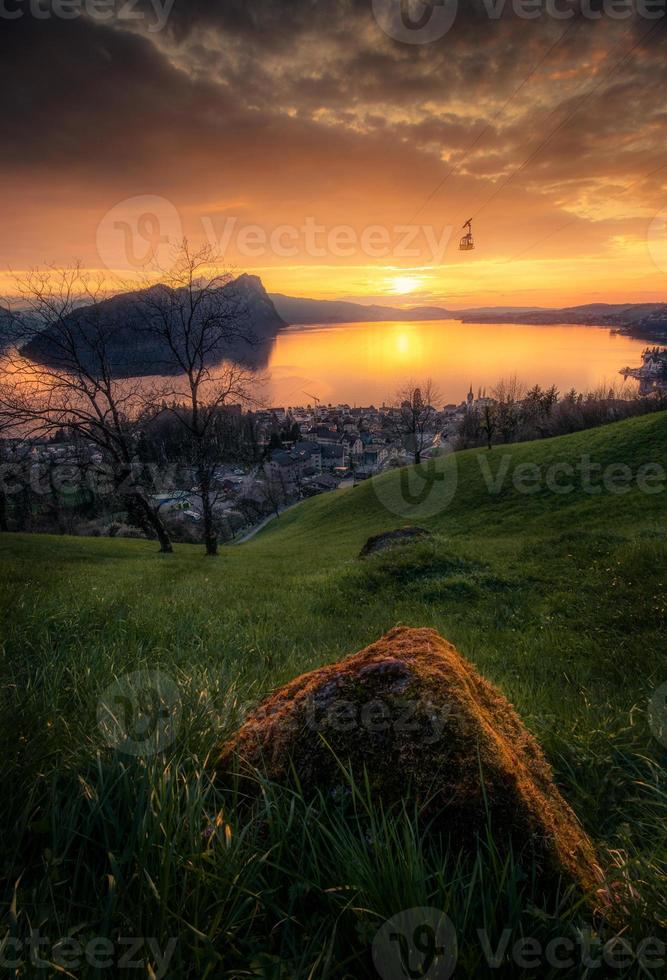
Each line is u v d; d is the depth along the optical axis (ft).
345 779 5.85
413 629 8.54
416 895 4.28
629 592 27.61
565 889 5.02
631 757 8.89
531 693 14.20
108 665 10.42
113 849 4.84
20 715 6.59
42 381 89.61
